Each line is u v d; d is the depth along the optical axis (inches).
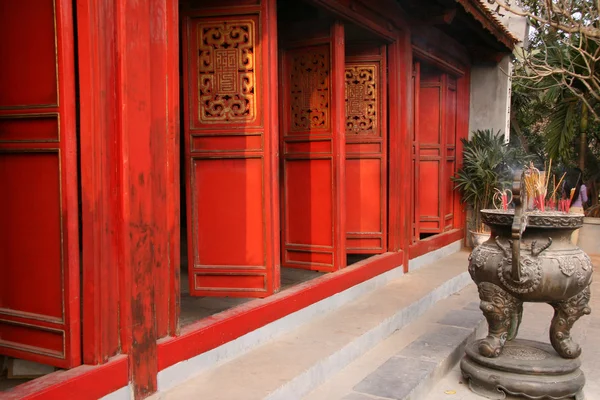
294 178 227.1
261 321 163.3
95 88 111.3
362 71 253.9
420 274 269.9
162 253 129.8
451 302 245.4
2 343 122.9
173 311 133.1
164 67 128.7
